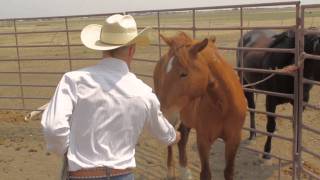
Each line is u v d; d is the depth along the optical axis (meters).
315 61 5.52
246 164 6.11
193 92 3.78
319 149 6.50
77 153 2.45
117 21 2.46
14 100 10.84
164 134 2.66
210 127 4.29
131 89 2.47
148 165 6.24
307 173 4.98
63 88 2.41
